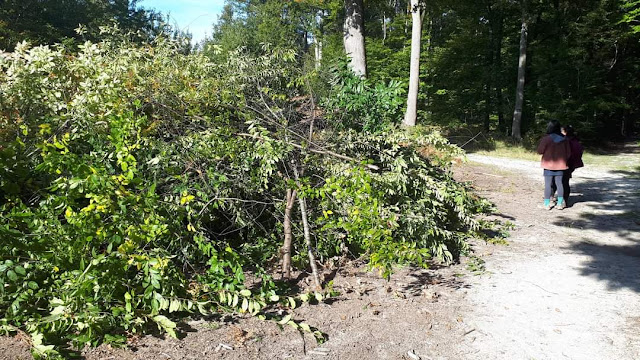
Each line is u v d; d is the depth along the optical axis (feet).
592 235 24.35
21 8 96.73
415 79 62.75
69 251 11.09
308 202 17.93
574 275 18.04
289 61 22.74
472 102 91.81
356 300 14.65
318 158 18.37
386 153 20.02
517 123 77.15
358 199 14.75
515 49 88.38
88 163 13.10
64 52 18.37
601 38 75.87
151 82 17.70
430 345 12.29
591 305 15.20
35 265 11.45
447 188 20.77
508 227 25.13
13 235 10.27
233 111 19.90
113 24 22.50
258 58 21.75
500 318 14.06
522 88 76.84
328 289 15.16
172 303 11.85
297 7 83.87
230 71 20.79
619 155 70.49
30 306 11.28
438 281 16.76
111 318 11.27
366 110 21.04
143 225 11.64
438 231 18.38
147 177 14.88
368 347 11.94
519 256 20.25
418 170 20.06
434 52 96.32
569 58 77.61
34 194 13.82
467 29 90.48
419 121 93.81
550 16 83.87
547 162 30.66
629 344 12.67
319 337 12.10
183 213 13.69
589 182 43.19
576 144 31.35
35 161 13.78
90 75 17.21
